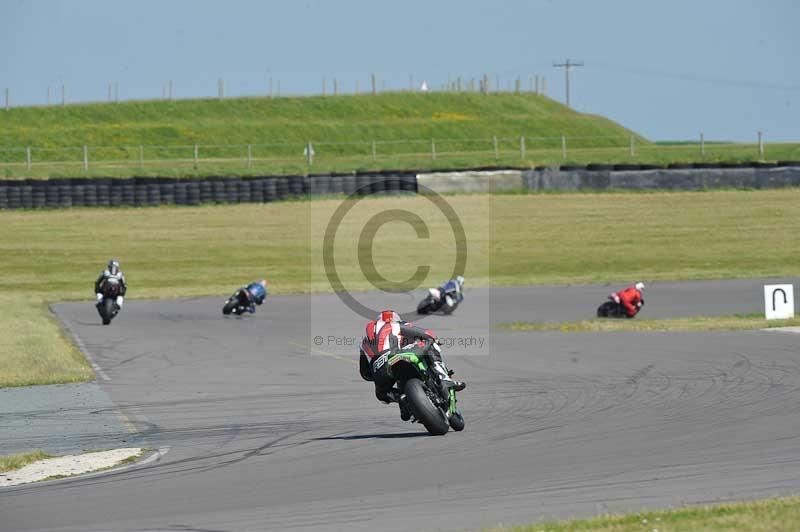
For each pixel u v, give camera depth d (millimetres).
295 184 185500
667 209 179375
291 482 32781
